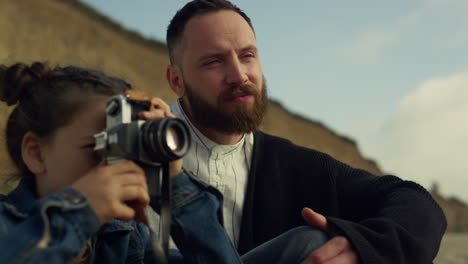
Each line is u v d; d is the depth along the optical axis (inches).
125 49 813.2
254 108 89.3
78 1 843.4
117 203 43.5
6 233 42.3
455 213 1498.5
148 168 46.7
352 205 86.4
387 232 61.9
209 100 88.7
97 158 49.0
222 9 92.3
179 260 62.3
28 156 51.3
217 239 53.7
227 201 89.7
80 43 692.1
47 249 39.6
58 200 42.0
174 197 53.2
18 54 516.1
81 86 50.8
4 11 574.6
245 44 89.5
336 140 1134.4
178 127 45.0
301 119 1092.5
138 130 45.0
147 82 765.9
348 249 57.8
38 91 51.8
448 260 337.4
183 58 93.8
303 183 90.9
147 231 66.1
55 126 49.5
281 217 88.8
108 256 57.4
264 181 90.0
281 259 57.9
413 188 77.9
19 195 52.5
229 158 91.3
